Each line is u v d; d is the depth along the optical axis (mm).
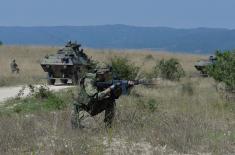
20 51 118938
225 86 33156
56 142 16562
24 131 18625
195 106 27484
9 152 15883
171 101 30484
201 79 53375
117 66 40562
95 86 19828
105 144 17203
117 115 21078
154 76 48062
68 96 32500
